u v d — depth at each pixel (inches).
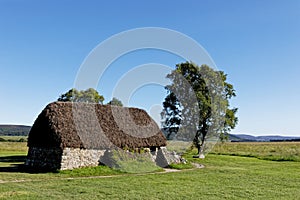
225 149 2352.4
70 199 542.0
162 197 577.0
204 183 747.4
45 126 962.7
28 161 1007.6
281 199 581.3
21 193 578.2
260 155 1737.2
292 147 2529.5
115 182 731.4
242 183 757.3
